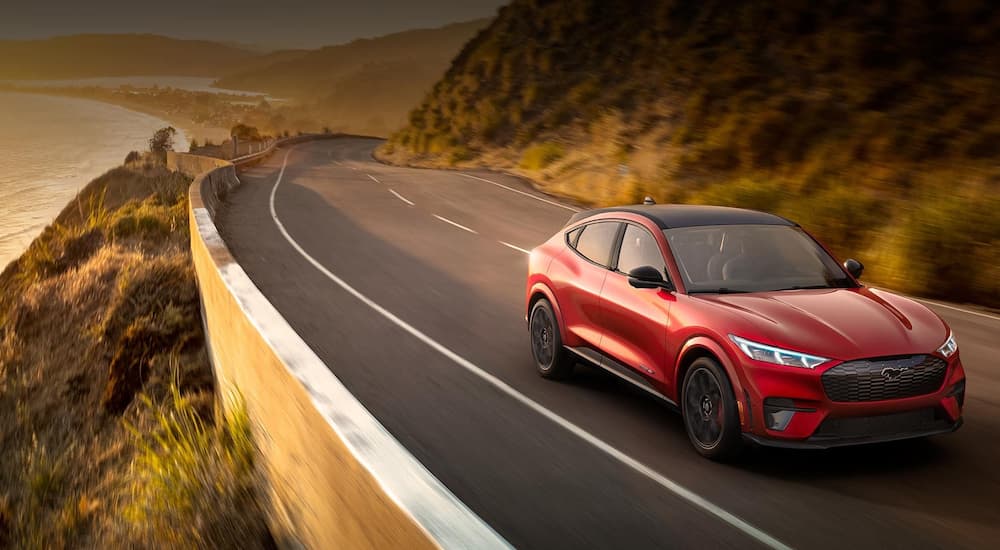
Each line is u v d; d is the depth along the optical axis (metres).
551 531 4.35
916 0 25.08
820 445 4.86
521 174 33.34
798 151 22.81
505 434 5.93
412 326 9.59
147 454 6.28
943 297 11.71
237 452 5.01
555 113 38.09
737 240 6.29
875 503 4.60
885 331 5.06
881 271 12.73
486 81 47.53
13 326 13.62
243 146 48.81
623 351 6.34
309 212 21.52
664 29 35.97
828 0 28.17
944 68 22.66
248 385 5.19
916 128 20.59
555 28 44.75
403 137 52.34
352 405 3.52
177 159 40.09
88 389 10.15
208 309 8.76
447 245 16.30
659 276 5.89
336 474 3.22
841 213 14.66
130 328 9.95
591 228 7.28
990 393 6.85
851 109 23.14
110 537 5.48
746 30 30.53
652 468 5.22
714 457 5.30
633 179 23.38
